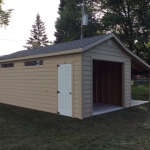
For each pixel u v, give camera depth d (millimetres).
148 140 4777
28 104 9258
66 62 7359
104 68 11109
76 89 7012
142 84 20672
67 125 6195
